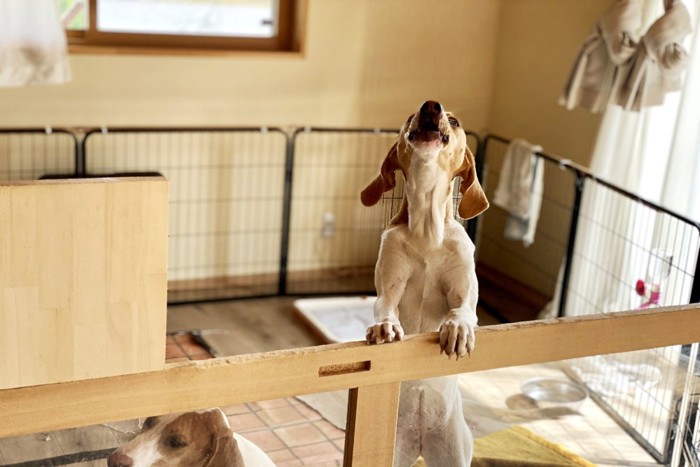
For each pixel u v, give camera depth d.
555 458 1.99
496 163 4.80
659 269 3.19
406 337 1.56
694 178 3.37
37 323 1.24
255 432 1.54
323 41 4.36
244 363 1.43
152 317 1.31
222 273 4.50
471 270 1.72
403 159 1.68
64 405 1.33
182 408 1.41
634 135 3.62
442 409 1.72
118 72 4.03
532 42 4.48
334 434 1.61
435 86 4.65
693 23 3.36
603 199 3.79
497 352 1.62
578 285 3.90
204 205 4.36
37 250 1.21
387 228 1.78
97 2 4.04
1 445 1.33
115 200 1.23
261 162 4.40
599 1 4.04
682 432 2.03
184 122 4.21
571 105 3.72
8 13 3.55
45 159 4.01
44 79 3.67
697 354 1.97
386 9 4.44
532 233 4.07
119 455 1.40
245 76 4.25
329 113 4.47
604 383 2.45
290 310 4.22
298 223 4.58
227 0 4.29
